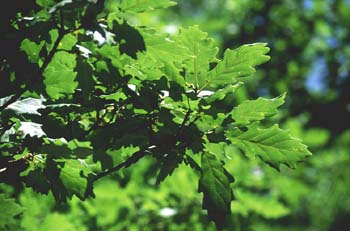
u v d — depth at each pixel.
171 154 1.66
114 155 1.73
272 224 4.42
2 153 1.64
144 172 3.05
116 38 1.59
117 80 1.63
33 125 1.55
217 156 1.68
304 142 4.02
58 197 1.66
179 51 1.61
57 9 1.53
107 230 2.74
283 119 4.86
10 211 1.67
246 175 3.06
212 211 1.68
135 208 2.79
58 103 1.63
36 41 1.60
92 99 1.63
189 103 1.62
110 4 1.62
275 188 3.42
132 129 1.65
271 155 1.68
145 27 1.61
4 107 1.56
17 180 1.65
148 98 1.63
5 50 1.61
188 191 2.79
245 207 2.88
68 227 2.58
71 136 1.63
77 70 1.63
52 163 1.65
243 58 1.63
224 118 1.64
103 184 2.76
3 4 1.60
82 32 1.62
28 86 1.59
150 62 1.63
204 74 1.64
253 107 1.63
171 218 2.75
